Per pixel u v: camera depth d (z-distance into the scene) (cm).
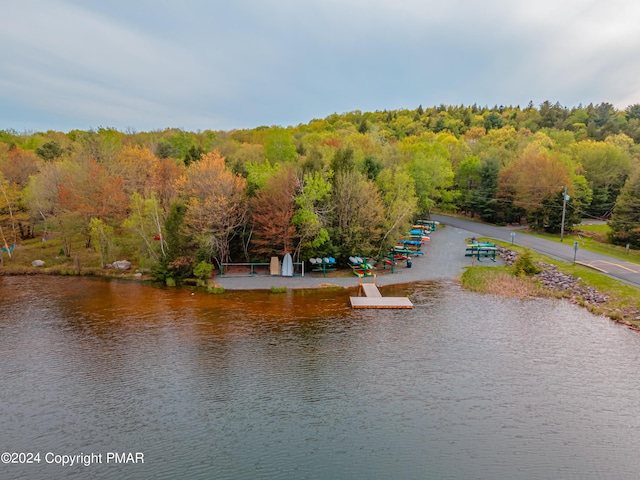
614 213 5794
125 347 2578
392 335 2803
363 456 1603
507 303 3512
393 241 4919
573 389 2109
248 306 3434
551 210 6462
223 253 4575
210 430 1758
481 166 8156
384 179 5894
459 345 2642
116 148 6875
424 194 6975
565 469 1539
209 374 2234
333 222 4834
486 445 1675
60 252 5297
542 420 1847
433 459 1588
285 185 4419
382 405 1955
